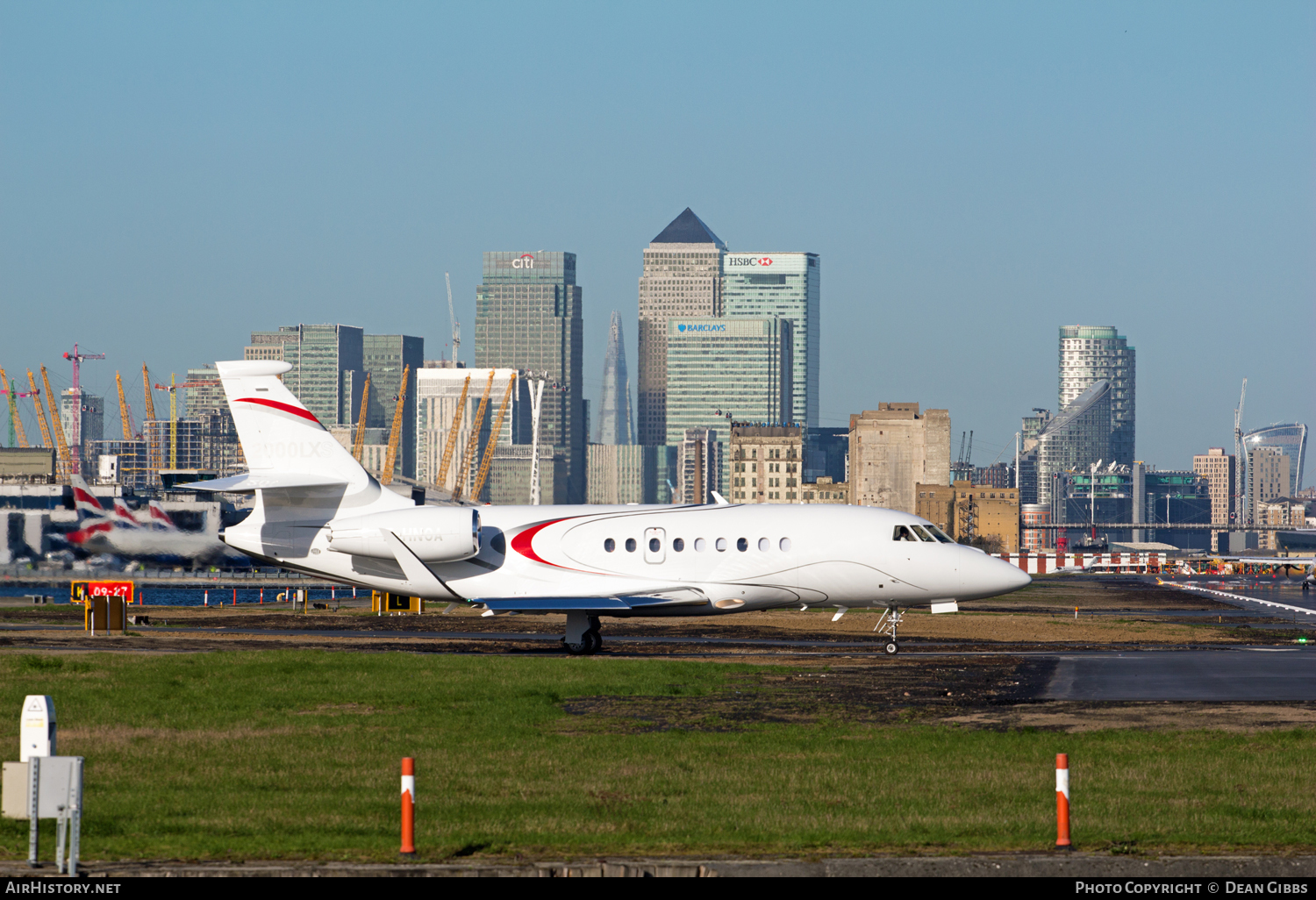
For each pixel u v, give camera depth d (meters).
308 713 119.06
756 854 64.19
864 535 182.00
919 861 62.44
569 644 182.25
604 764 93.19
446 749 100.06
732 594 181.62
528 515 186.88
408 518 182.00
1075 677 151.00
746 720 116.94
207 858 62.62
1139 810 77.12
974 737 105.31
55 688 132.00
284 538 186.00
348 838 68.06
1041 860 63.03
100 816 74.56
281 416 186.88
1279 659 175.38
